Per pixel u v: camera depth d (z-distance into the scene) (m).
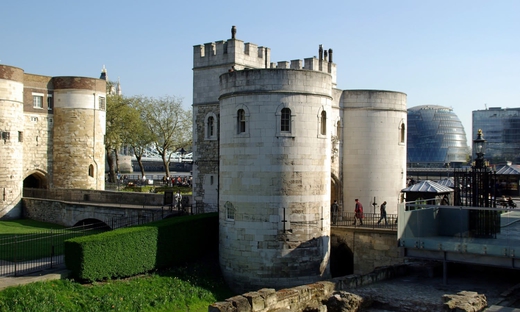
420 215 29.48
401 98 40.41
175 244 30.44
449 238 28.66
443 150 149.50
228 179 30.20
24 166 48.47
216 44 36.66
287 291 24.11
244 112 29.42
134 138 66.06
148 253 28.64
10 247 31.95
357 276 27.52
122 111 64.19
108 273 26.50
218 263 32.00
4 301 22.12
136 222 36.94
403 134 40.94
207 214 34.03
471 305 21.75
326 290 25.70
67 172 50.28
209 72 37.03
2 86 44.22
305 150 29.22
